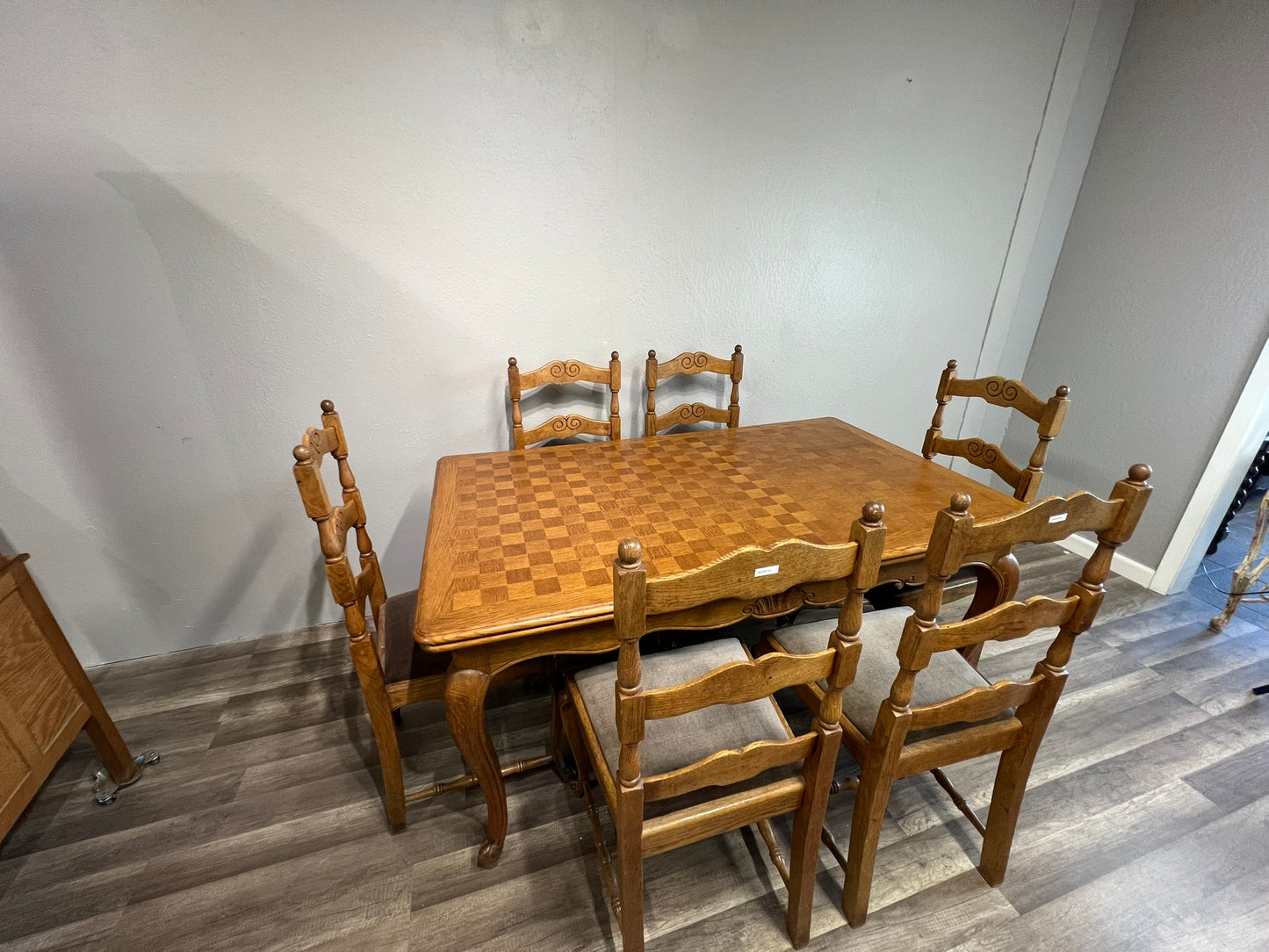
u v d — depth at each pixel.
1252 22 1.87
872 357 2.45
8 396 1.49
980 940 1.13
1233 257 1.98
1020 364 2.80
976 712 1.00
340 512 1.12
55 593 1.71
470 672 1.02
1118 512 0.90
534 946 1.12
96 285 1.47
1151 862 1.28
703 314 2.09
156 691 1.74
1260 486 3.04
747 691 0.83
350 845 1.30
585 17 1.57
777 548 0.74
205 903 1.18
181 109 1.39
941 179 2.21
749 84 1.81
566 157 1.71
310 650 1.92
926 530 1.26
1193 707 1.71
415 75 1.51
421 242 1.67
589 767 1.37
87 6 1.26
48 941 1.12
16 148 1.32
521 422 1.85
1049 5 2.05
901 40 1.92
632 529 1.26
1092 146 2.41
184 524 1.77
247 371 1.67
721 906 1.19
